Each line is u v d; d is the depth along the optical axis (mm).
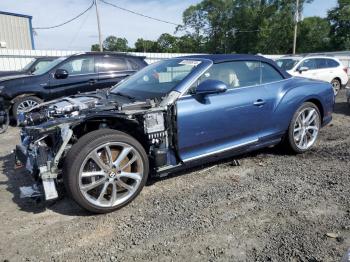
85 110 3721
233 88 4449
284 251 2797
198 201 3748
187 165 4121
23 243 3047
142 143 3939
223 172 4582
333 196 3754
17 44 20500
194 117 3980
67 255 2859
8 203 3828
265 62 4945
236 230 3145
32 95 8266
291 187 4031
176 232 3148
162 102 3875
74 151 3305
